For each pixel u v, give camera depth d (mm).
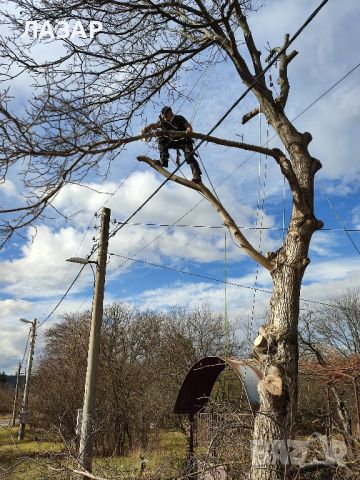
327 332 25531
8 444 23719
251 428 6980
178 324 29016
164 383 24484
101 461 13250
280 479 5992
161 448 18359
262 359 6707
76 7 6516
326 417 9805
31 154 5387
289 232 7137
